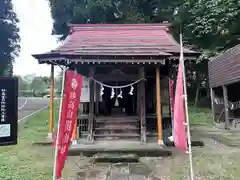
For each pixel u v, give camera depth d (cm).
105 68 887
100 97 909
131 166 603
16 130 400
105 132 884
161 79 964
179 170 562
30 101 2873
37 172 543
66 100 392
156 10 2061
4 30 2617
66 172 553
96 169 579
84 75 891
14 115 399
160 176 522
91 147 750
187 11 1709
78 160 662
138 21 1933
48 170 559
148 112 1023
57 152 381
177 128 445
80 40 961
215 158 666
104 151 705
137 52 793
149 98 1027
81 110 952
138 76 873
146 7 2055
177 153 724
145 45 897
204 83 2169
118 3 1955
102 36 1009
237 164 606
